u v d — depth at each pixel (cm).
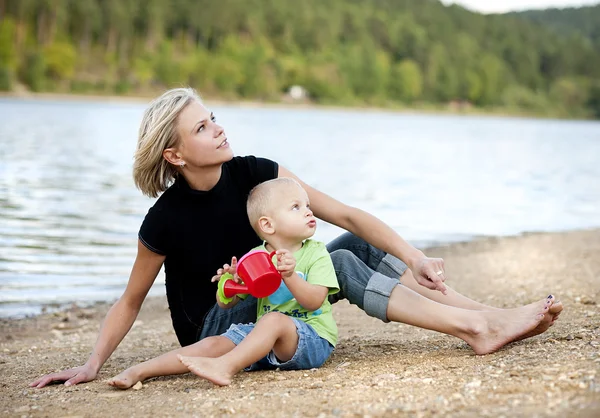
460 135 4238
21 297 626
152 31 8994
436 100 11081
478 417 244
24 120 3434
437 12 13225
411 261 339
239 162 354
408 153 2483
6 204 1100
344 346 396
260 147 2442
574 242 859
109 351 353
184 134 327
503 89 11769
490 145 3259
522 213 1162
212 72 8756
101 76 8169
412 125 5625
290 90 9338
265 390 300
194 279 348
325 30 10462
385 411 260
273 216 328
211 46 9600
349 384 300
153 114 331
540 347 333
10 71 7294
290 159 2030
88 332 533
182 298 353
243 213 347
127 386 322
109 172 1571
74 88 7712
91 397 315
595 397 249
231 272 323
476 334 338
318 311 337
